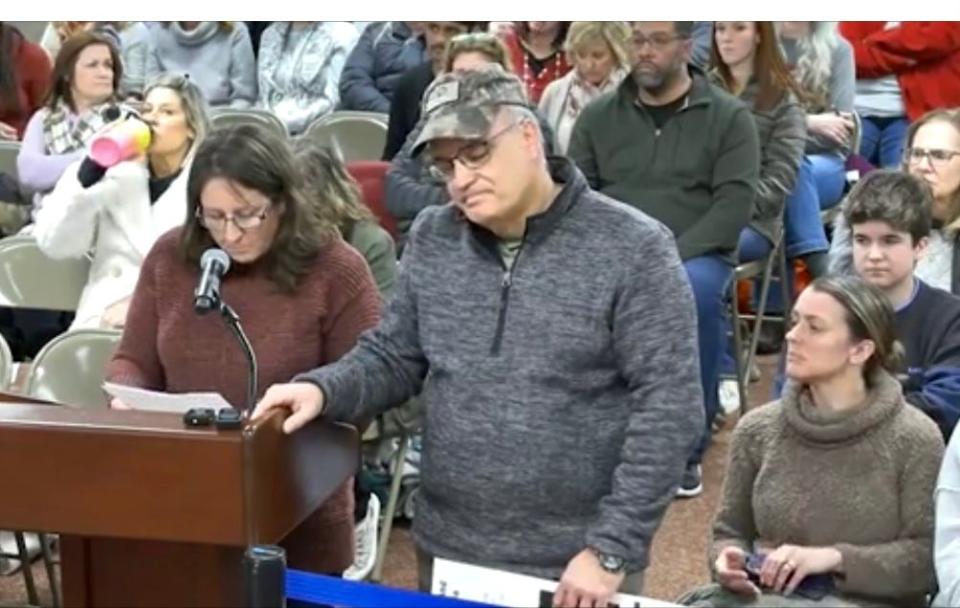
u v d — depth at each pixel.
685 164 4.77
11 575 4.12
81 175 4.00
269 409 2.28
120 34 7.21
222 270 2.37
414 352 2.54
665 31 4.68
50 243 4.05
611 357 2.33
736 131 4.74
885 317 2.71
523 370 2.35
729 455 2.94
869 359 2.73
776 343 5.99
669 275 2.29
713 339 4.66
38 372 3.56
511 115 2.26
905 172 3.55
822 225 5.52
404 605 2.09
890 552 2.66
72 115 5.46
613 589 2.20
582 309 2.31
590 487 2.36
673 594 4.03
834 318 2.69
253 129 2.77
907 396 3.20
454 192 2.30
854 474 2.71
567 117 5.56
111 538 2.29
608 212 2.33
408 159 4.99
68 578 2.40
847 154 5.77
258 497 2.16
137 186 4.00
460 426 2.40
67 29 6.99
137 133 3.85
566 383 2.34
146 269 2.88
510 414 2.36
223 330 2.79
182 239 2.81
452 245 2.45
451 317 2.42
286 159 2.76
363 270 2.86
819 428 2.73
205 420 2.18
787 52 5.79
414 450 4.40
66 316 5.21
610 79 5.50
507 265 2.39
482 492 2.39
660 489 2.24
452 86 2.29
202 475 2.12
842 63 5.91
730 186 4.71
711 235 4.67
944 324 3.32
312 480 2.40
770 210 5.10
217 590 2.34
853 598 2.67
